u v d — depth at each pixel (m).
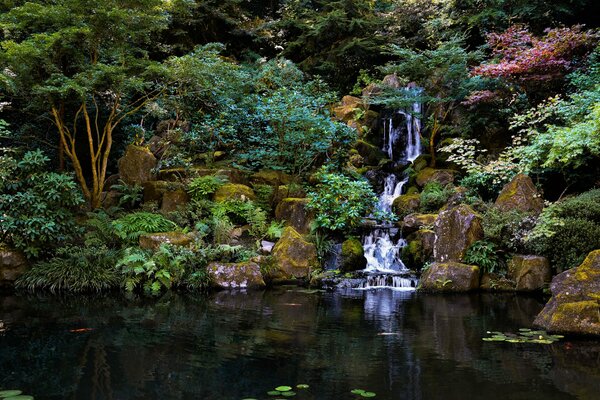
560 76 11.76
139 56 16.38
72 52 10.09
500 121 13.05
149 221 9.65
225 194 11.20
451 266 8.47
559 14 15.86
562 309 5.28
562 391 3.47
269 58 20.75
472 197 10.48
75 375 3.77
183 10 14.21
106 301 7.26
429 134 14.78
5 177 8.76
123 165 11.98
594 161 10.16
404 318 6.10
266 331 5.33
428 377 3.77
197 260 8.74
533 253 8.59
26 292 8.01
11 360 4.17
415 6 18.83
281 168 12.30
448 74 12.82
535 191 9.64
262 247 9.81
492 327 5.57
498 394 3.41
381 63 19.23
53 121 11.09
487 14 16.08
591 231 7.76
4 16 9.73
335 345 4.74
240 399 3.28
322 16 19.34
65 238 8.84
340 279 8.97
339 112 15.65
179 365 4.05
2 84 9.42
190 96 13.56
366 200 11.24
